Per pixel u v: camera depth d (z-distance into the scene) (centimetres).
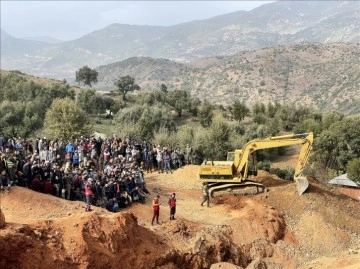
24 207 2473
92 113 9012
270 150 7169
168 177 3728
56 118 5797
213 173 3170
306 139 3127
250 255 2670
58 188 2738
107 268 2159
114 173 2925
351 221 3055
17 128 6406
